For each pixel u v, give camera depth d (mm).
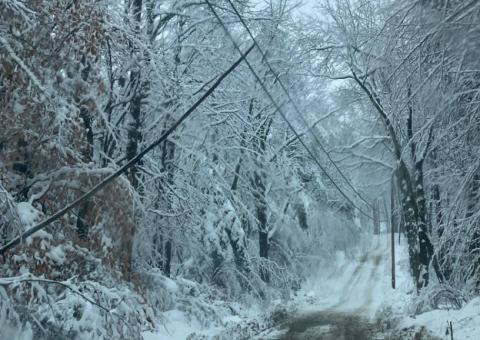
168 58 18969
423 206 24188
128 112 17578
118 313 9961
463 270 21438
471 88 14531
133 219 12984
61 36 12102
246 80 26766
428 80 13977
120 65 17062
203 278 27078
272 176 29938
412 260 24594
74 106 12008
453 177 18594
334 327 21094
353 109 31219
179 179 20656
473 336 14234
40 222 10875
